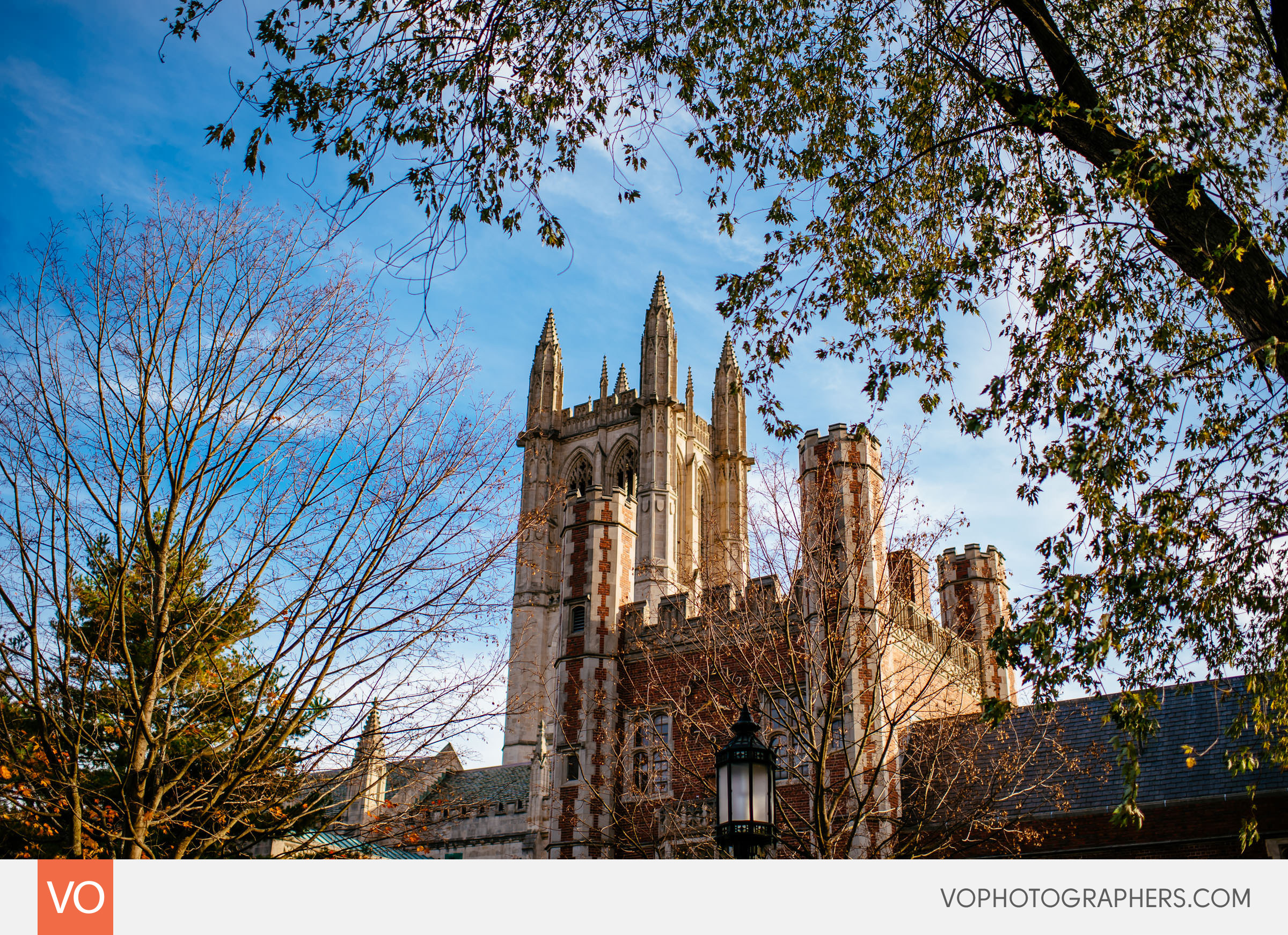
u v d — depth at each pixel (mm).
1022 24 14852
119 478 16953
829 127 18375
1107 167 13148
